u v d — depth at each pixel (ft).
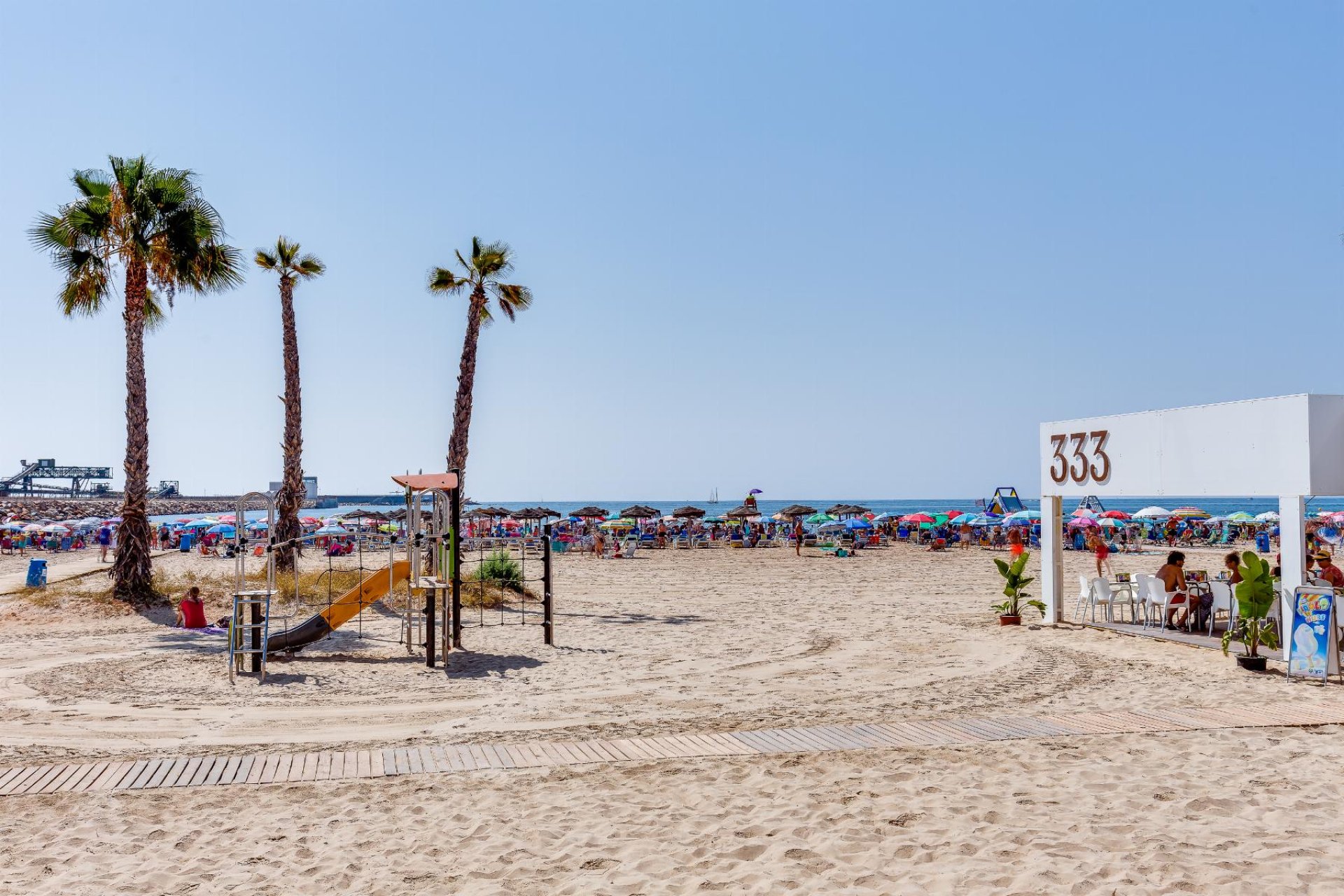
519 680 36.14
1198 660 38.91
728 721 28.40
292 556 75.97
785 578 90.84
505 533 142.41
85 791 21.09
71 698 32.50
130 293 59.00
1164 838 17.40
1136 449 45.55
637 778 21.95
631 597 72.49
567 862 16.98
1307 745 24.08
